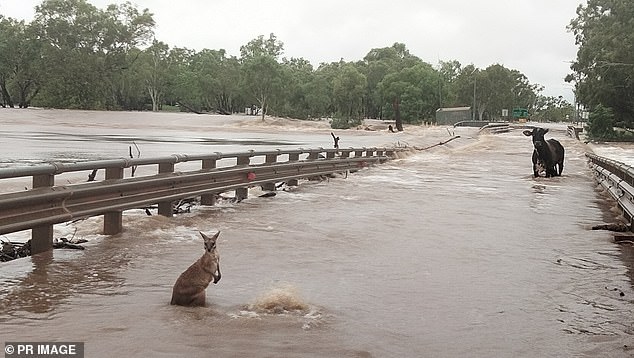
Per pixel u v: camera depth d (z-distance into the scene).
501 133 80.94
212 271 6.68
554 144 26.45
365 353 5.49
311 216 13.44
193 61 160.00
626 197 14.20
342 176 24.17
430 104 131.75
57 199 8.92
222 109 158.62
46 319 6.15
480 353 5.62
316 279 8.08
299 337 5.81
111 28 125.44
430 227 12.51
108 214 10.51
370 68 154.88
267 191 18.14
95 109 122.69
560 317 6.78
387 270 8.73
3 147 36.81
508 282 8.26
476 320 6.59
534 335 6.16
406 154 37.53
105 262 8.61
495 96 158.62
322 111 141.12
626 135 77.31
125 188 10.52
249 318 6.30
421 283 8.07
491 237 11.59
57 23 120.00
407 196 17.72
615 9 81.12
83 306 6.60
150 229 11.02
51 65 119.12
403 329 6.21
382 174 25.50
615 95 78.56
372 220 13.17
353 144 53.47
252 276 8.12
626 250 10.62
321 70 165.38
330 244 10.45
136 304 6.70
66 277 7.79
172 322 6.09
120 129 80.62
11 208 8.09
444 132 75.31
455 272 8.73
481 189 20.42
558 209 15.91
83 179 19.86
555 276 8.66
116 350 5.33
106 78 125.94
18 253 9.16
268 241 10.48
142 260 8.80
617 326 6.51
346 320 6.40
